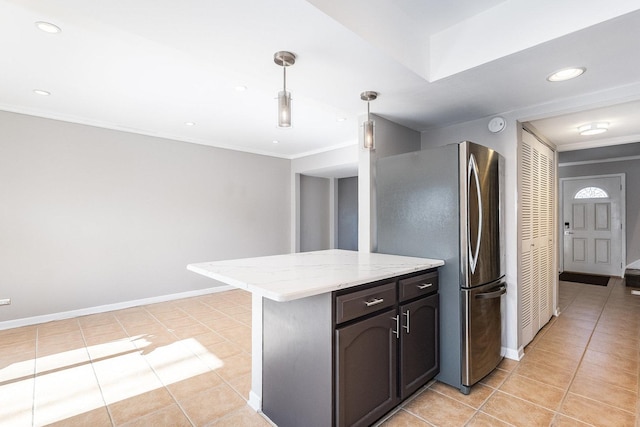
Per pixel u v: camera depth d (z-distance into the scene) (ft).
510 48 5.49
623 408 6.24
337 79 6.54
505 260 8.48
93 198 12.30
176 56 7.12
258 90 9.07
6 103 10.30
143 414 6.18
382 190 8.48
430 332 6.94
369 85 6.82
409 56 6.05
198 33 4.83
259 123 12.41
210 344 9.54
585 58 5.66
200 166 15.28
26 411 6.25
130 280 13.24
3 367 8.06
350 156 15.84
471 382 6.82
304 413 5.23
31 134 11.01
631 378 7.40
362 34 4.99
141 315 12.23
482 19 5.87
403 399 6.17
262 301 6.24
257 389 6.40
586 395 6.72
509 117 8.53
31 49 6.87
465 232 6.88
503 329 8.47
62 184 11.62
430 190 7.47
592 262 20.33
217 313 12.55
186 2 4.07
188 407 6.42
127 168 13.11
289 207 19.15
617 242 19.42
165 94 9.41
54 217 11.48
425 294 6.86
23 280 10.92
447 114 8.83
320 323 4.93
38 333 10.30
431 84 6.80
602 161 19.90
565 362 8.25
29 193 11.01
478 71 6.19
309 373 5.13
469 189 6.89
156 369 7.98
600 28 4.69
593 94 7.29
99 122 12.23
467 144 6.90
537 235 10.20
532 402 6.48
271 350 5.99
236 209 16.62
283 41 5.06
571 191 21.11
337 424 4.84
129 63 7.50
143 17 4.40
